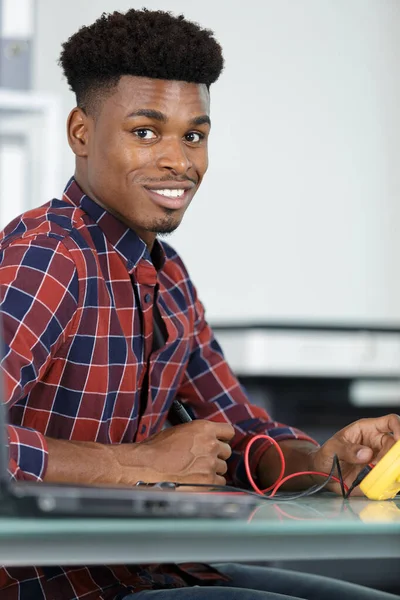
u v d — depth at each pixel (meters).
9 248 1.39
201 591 1.34
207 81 1.52
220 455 1.41
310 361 4.17
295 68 5.18
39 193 4.14
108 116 1.49
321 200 5.26
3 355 1.26
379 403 4.54
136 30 1.46
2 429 0.91
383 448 1.42
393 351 4.33
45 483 0.99
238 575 1.57
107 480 1.29
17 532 0.82
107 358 1.48
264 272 5.18
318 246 5.26
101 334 1.46
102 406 1.48
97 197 1.53
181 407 1.66
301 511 1.10
